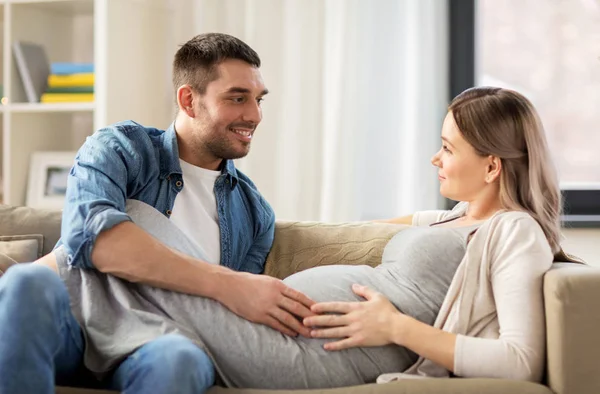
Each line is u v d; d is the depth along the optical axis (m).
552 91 3.25
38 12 3.43
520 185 1.73
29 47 3.33
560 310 1.52
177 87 2.02
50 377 1.41
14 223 2.13
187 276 1.66
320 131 3.23
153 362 1.42
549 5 3.24
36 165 3.36
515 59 3.27
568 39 3.23
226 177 2.00
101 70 3.11
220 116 1.93
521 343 1.53
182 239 1.80
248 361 1.59
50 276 1.47
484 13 3.28
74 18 3.57
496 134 1.70
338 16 3.14
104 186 1.75
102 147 1.83
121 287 1.67
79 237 1.67
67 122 3.57
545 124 3.26
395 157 3.18
